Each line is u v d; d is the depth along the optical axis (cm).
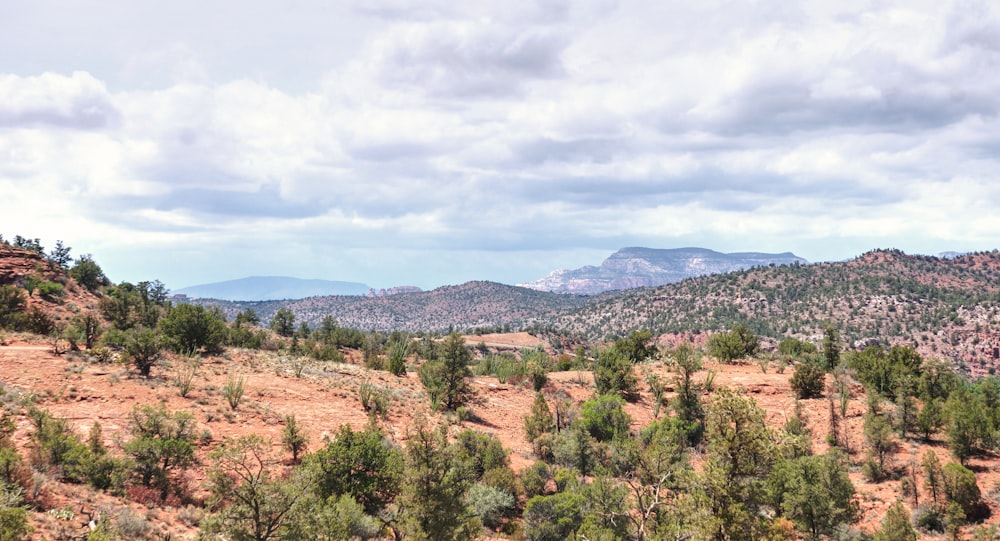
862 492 3161
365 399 3541
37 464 1769
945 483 2911
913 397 4478
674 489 2102
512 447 3512
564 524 2253
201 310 4591
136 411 2209
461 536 1797
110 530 1427
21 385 2670
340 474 2138
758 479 1655
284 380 3912
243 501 1399
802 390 4503
